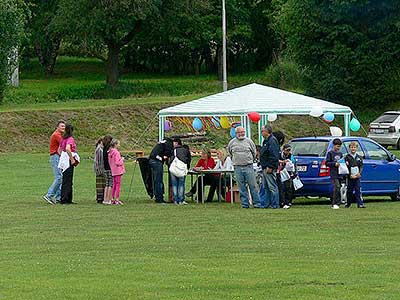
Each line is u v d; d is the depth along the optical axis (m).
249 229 25.12
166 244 22.22
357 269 18.17
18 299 15.54
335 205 30.81
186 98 83.25
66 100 88.06
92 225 26.42
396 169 34.16
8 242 22.89
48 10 108.88
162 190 33.91
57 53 111.00
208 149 35.84
